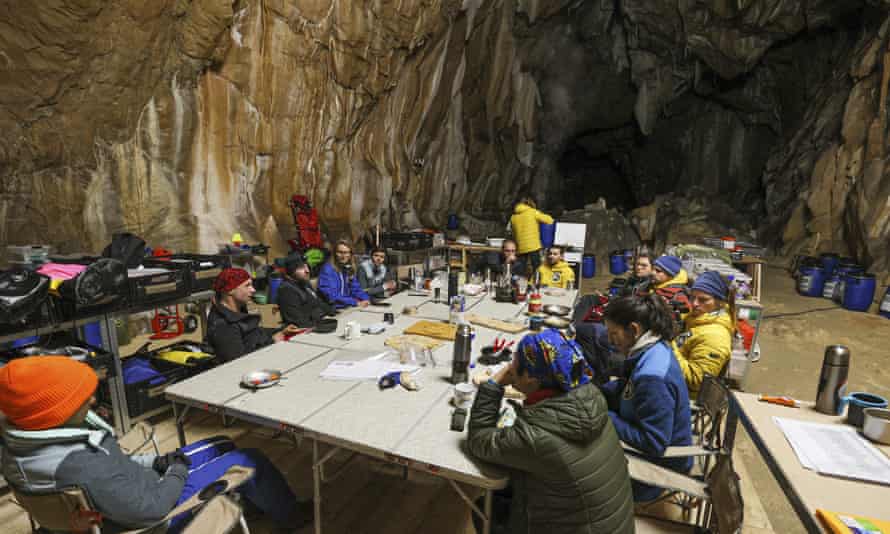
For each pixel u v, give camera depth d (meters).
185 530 1.31
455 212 10.52
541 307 3.40
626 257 8.94
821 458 1.41
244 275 2.90
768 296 7.02
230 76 5.49
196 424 2.91
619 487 1.36
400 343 2.50
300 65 6.10
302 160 6.59
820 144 9.23
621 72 11.89
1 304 2.10
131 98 4.60
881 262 6.72
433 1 7.57
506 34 10.05
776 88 11.31
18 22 3.58
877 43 7.81
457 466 1.43
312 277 6.28
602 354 2.77
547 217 6.30
